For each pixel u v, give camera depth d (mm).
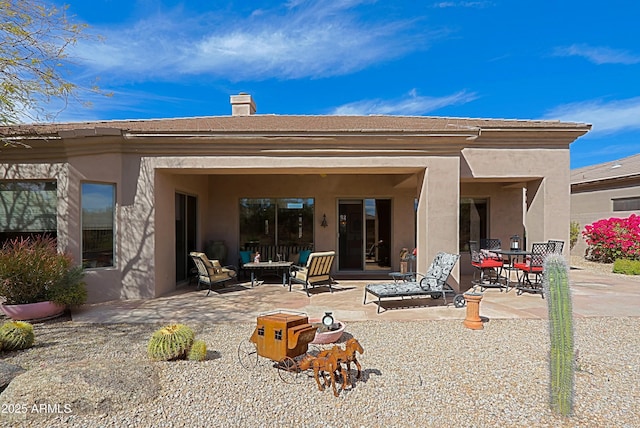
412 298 8578
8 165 7918
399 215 12523
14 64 7297
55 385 3504
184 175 10203
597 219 17641
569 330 3396
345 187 12523
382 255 12773
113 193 8375
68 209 7773
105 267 8266
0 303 6781
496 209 12844
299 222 12648
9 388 3541
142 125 10797
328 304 7934
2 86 7289
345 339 5535
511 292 9359
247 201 12586
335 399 3660
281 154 8617
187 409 3453
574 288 9617
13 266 6359
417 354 4906
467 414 3391
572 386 3383
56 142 7707
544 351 5000
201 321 6543
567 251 10383
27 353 4969
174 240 9539
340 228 12750
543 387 3926
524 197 13000
